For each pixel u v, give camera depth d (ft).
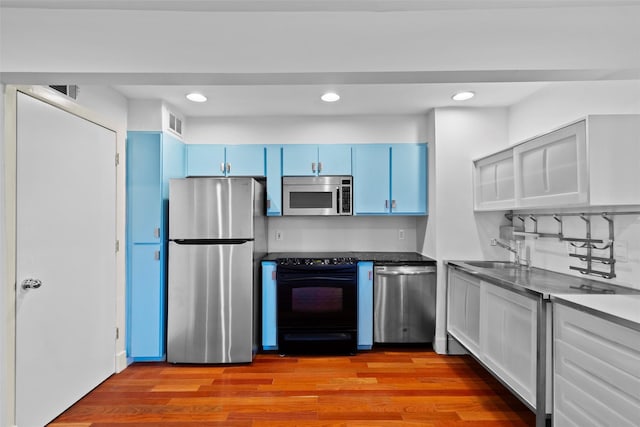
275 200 11.26
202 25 5.61
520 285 6.55
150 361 9.80
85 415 7.09
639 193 5.90
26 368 6.20
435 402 7.62
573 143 6.27
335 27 5.66
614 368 4.56
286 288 10.27
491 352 7.75
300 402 7.63
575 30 5.53
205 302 9.56
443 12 5.63
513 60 5.56
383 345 11.02
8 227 5.84
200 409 7.35
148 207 9.55
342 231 12.55
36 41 5.44
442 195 10.42
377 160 11.28
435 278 10.42
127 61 5.54
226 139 11.33
